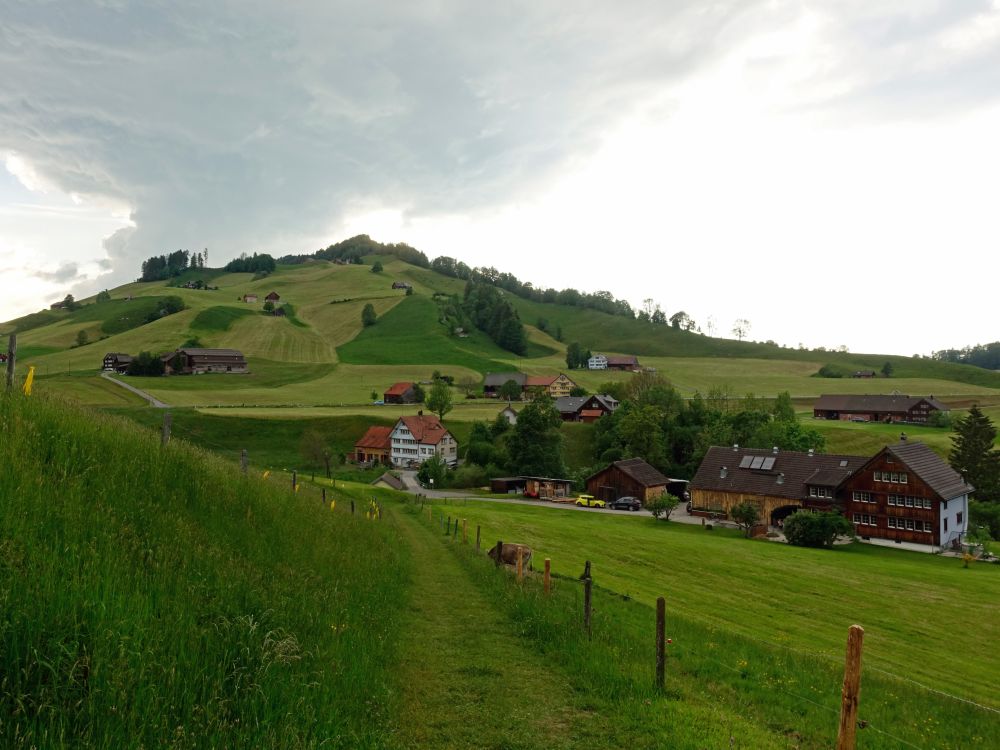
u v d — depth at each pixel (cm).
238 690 688
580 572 2912
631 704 1004
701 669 1306
